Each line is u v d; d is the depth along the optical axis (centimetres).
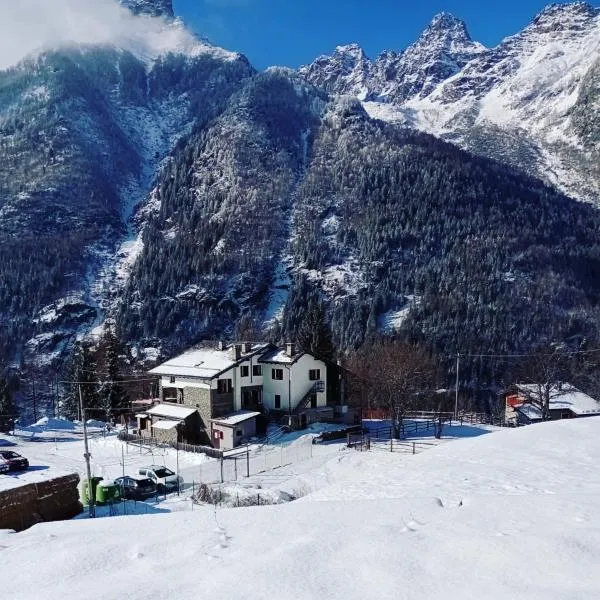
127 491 3116
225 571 714
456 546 756
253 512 1069
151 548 854
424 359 7306
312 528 899
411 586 627
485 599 579
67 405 7288
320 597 611
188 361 5297
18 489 2084
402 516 941
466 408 8100
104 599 645
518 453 1994
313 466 3741
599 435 2272
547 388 5559
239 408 5056
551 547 728
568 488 1412
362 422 5591
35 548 906
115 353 7025
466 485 1558
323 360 5353
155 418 5059
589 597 567
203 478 3588
